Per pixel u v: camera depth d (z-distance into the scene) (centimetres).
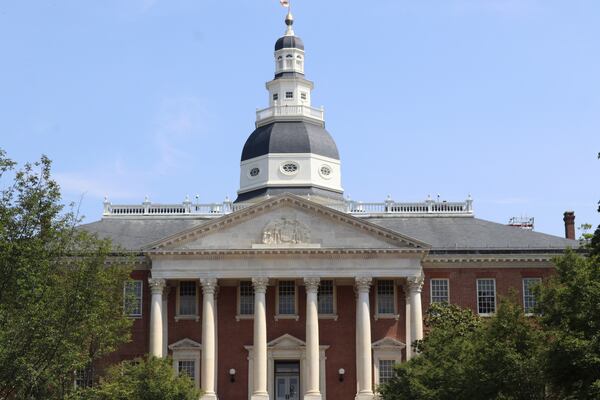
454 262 10856
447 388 7525
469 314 9756
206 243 10531
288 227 10544
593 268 6212
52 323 6456
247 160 13275
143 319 10675
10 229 6694
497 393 6775
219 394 10581
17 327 6281
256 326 10375
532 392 6775
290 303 10825
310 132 13212
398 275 10456
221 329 10725
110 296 8200
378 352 10619
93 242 7856
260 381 10269
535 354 6762
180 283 10838
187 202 11738
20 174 6812
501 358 6744
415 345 9075
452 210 11712
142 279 10762
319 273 10462
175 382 8725
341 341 10706
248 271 10469
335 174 13238
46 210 6831
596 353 5794
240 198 13212
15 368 6206
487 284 10844
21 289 6366
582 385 5881
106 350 8119
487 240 11000
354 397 10569
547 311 6488
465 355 7444
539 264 10856
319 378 10569
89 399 7194
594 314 5962
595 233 6097
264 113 13500
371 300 10794
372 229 10488
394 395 8412
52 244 7131
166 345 10638
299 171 13012
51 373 6469
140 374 8675
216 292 10681
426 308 10769
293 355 10662
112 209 11681
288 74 13812
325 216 10562
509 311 7100
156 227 11431
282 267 10481
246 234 10538
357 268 10469
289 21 14125
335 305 10769
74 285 6912
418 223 11488
